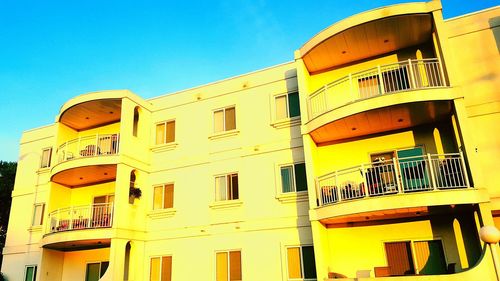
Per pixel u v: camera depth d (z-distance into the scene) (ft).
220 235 52.49
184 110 61.77
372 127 46.14
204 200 55.21
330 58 51.03
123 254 52.03
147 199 59.31
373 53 50.37
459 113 38.86
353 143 48.91
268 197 51.06
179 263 53.98
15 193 72.33
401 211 39.81
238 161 54.70
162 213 57.16
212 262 51.65
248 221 51.29
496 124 42.24
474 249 39.70
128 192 55.36
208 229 53.47
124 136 56.80
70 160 57.06
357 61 51.90
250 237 50.52
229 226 52.26
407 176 42.96
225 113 58.34
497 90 43.27
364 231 45.16
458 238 40.70
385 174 44.68
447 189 36.81
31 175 72.13
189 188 57.00
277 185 50.93
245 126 55.77
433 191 36.86
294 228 48.34
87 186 64.95
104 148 63.57
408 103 40.11
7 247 68.59
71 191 65.98
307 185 46.57
